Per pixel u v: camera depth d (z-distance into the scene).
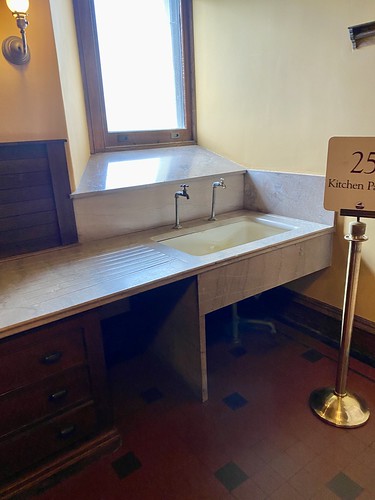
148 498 1.29
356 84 1.65
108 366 2.04
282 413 1.65
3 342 1.14
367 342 1.93
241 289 1.67
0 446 1.22
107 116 2.15
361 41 1.59
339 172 1.35
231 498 1.28
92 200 1.73
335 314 2.07
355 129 1.70
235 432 1.56
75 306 1.19
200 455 1.45
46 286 1.32
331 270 2.02
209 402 1.74
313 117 1.85
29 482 1.30
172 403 1.75
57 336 1.25
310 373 1.91
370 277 1.84
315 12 1.72
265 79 2.01
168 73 2.34
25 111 1.50
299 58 1.83
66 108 1.61
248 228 2.14
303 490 1.29
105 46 2.05
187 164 2.21
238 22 2.05
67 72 1.70
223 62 2.20
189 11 2.28
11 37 1.41
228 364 2.01
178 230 1.94
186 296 1.62
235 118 2.24
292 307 2.31
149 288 1.35
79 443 1.40
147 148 2.32
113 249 1.68
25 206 1.57
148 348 2.14
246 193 2.30
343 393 1.64
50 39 1.49
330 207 1.41
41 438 1.30
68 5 1.82
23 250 1.61
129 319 2.21
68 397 1.33
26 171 1.53
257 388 1.82
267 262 1.71
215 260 1.53
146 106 2.29
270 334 2.29
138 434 1.57
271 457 1.43
